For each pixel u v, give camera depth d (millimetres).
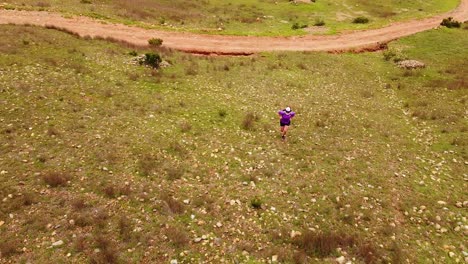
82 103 26938
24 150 20844
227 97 32156
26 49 35188
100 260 14555
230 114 28781
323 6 73312
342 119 29844
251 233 16969
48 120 24062
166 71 36719
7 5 49969
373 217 18641
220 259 15375
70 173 19500
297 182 20969
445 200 20328
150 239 15953
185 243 15930
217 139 24797
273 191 20031
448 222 18625
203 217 17594
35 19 47344
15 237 15422
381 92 37156
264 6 71438
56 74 30781
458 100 33969
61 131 23078
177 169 20906
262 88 35312
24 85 27672
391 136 27594
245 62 42812
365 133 27734
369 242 16922
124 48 41656
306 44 52062
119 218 16922
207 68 39312
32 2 54094
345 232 17469
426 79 39812
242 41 50969
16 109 24609
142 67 36125
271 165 22375
